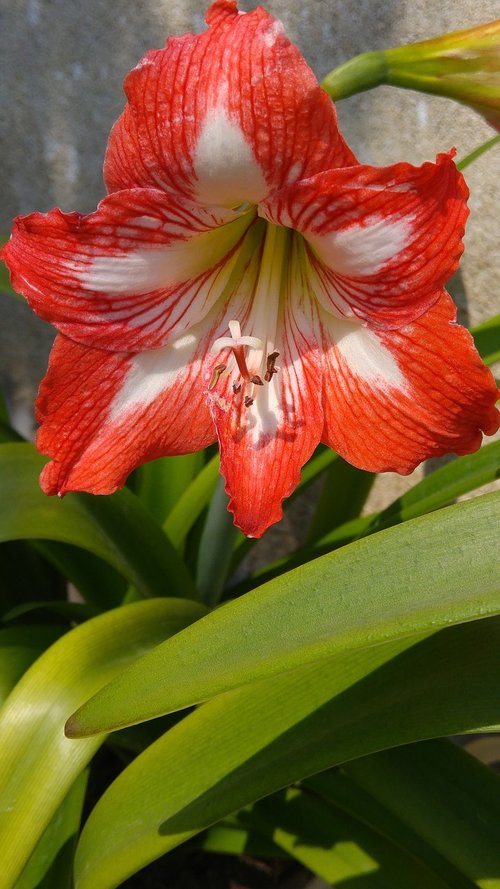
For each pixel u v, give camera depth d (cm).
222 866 48
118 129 27
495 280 46
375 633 26
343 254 29
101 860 32
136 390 32
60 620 52
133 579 40
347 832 40
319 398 32
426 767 35
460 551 26
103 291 30
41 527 37
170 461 48
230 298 34
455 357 29
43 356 63
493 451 40
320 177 27
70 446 32
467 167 44
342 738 31
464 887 36
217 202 29
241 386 33
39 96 53
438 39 29
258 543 61
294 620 27
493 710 30
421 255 27
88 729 28
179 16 47
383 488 55
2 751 31
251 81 25
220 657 27
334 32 44
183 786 32
